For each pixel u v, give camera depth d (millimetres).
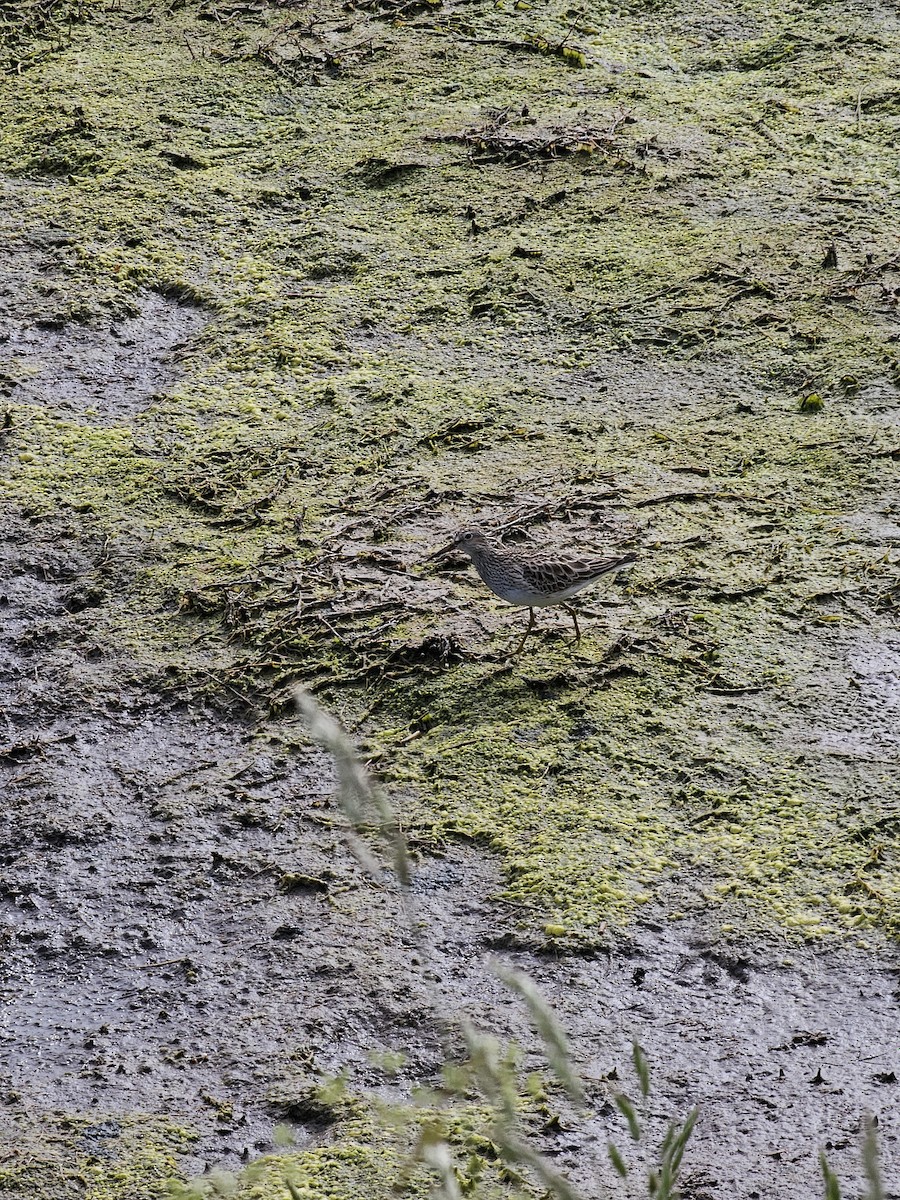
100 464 16688
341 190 21406
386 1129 9617
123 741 13297
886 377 17422
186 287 19516
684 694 13164
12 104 23500
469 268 19766
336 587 14688
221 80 23891
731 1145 9414
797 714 12906
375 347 18516
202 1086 10125
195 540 15516
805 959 10758
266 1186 9219
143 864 12062
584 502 15562
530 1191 9047
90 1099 10055
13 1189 9289
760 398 17312
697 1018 10383
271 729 13273
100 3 26172
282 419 17328
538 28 25375
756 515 15406
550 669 13469
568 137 22156
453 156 21922
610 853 11695
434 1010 10570
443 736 12969
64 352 18469
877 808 11922
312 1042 10414
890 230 20094
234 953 11211
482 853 11844
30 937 11477
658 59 24641
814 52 24500
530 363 18141
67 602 14898
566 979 10719
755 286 19031
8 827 12469
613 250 19953
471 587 14648
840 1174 9148
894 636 13742
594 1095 9789
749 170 21547
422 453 16609
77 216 20828
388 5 25938
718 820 11961
